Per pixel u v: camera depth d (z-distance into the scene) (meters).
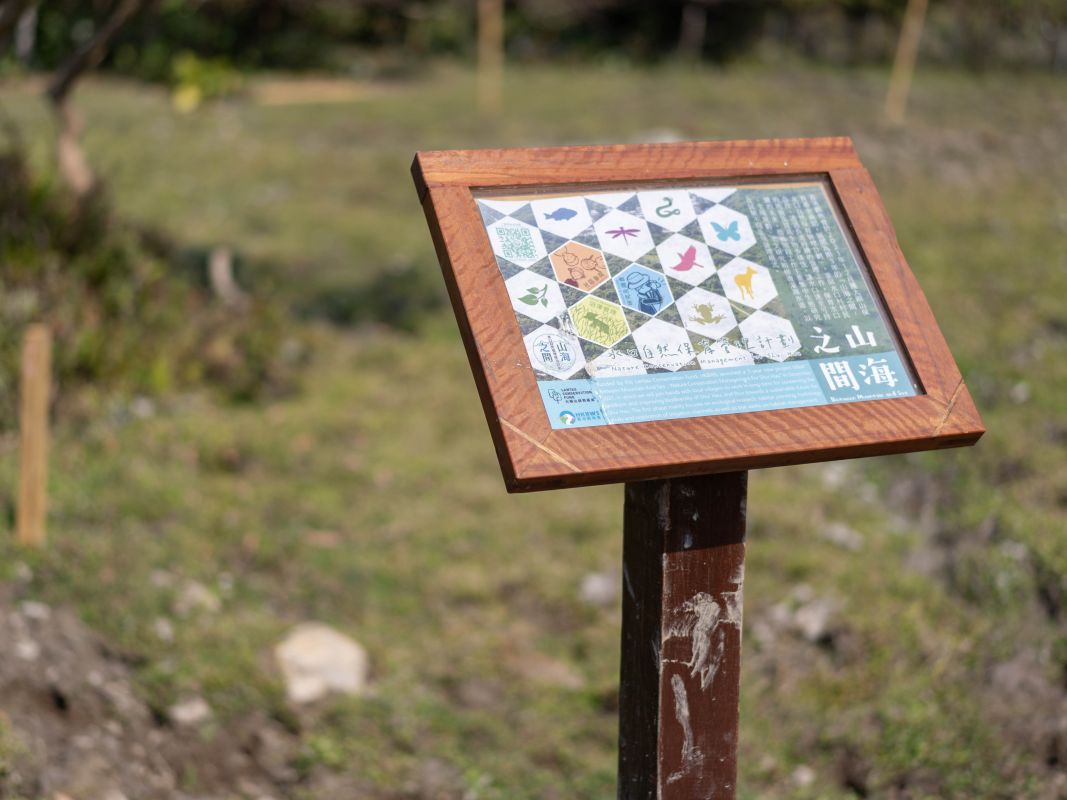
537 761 3.39
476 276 1.83
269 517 4.43
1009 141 10.41
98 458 4.57
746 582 4.05
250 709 3.44
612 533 4.49
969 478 4.70
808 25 14.36
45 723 3.16
